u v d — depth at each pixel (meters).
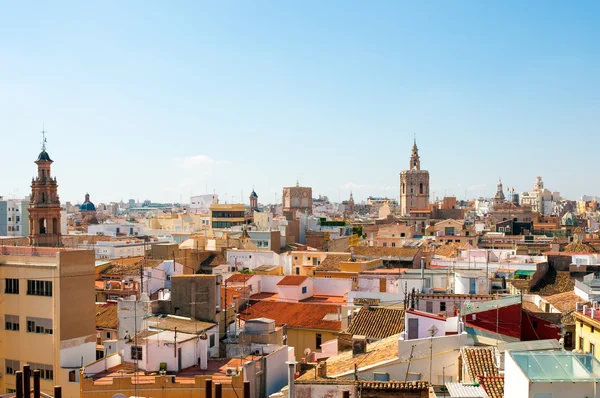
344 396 36.00
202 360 54.62
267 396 54.50
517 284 88.00
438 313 69.50
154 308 63.53
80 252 65.75
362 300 80.81
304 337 76.56
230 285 91.56
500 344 44.34
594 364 33.94
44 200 124.38
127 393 49.25
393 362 46.00
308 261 122.00
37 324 64.56
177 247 120.75
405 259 110.56
